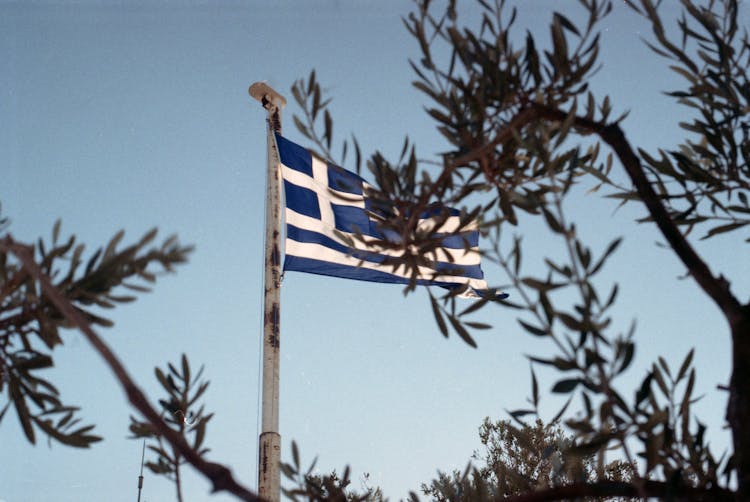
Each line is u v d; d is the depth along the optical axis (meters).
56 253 1.35
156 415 1.08
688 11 2.46
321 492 1.75
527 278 1.58
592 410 1.54
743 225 2.51
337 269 10.33
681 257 1.92
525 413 1.88
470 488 2.09
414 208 2.22
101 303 1.33
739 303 1.79
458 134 2.19
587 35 2.17
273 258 12.07
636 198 2.57
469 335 2.21
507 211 2.28
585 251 1.53
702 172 2.51
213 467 1.11
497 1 2.21
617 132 2.13
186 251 1.32
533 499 1.64
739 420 1.68
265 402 11.04
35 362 1.39
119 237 1.32
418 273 2.29
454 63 2.21
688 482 1.74
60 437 1.42
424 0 2.23
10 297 1.36
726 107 2.49
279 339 11.59
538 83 2.23
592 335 1.50
